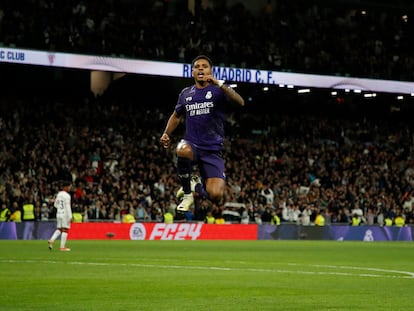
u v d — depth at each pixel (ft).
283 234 178.50
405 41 226.58
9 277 63.72
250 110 235.61
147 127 202.59
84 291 52.54
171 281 61.00
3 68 207.62
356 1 228.84
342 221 190.39
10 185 159.94
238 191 186.80
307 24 219.61
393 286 58.54
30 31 172.04
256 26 209.36
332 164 210.38
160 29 194.08
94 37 180.65
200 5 206.90
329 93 229.86
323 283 60.75
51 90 212.84
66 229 111.34
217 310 42.37
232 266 80.33
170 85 221.05
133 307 43.55
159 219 171.53
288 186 195.93
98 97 213.05
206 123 44.32
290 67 202.59
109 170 180.96
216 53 194.80
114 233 161.68
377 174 210.79
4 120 183.01
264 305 45.16
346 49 215.10
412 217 199.62
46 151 176.96
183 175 44.24
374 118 242.99
